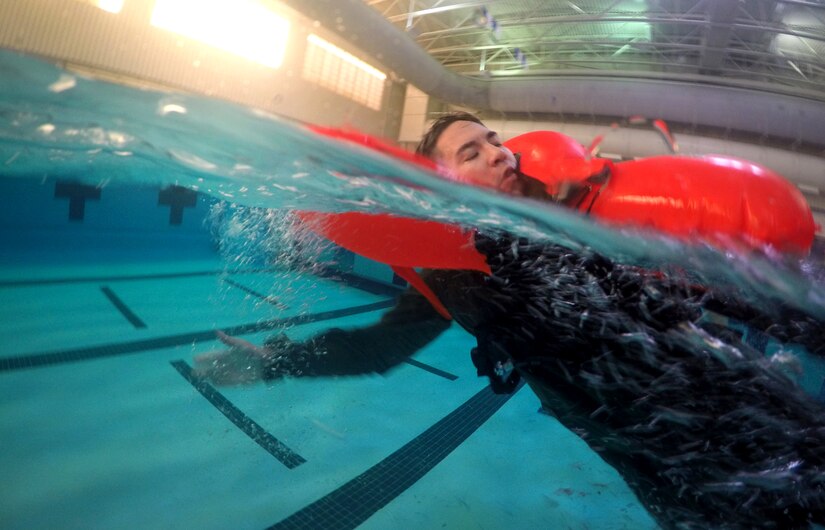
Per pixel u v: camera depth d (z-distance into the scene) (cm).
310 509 193
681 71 866
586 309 129
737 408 115
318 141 146
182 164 217
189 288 543
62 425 222
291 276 652
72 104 153
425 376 377
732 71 812
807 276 123
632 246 123
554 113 889
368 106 975
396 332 199
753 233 110
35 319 365
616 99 802
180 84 682
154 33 645
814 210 761
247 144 164
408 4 763
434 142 157
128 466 199
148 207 705
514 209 130
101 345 336
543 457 260
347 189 175
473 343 487
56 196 606
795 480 110
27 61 134
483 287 144
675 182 119
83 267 550
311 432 259
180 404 265
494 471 242
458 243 144
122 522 166
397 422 289
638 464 129
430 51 941
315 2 568
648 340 123
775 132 759
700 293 128
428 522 194
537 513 207
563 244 135
